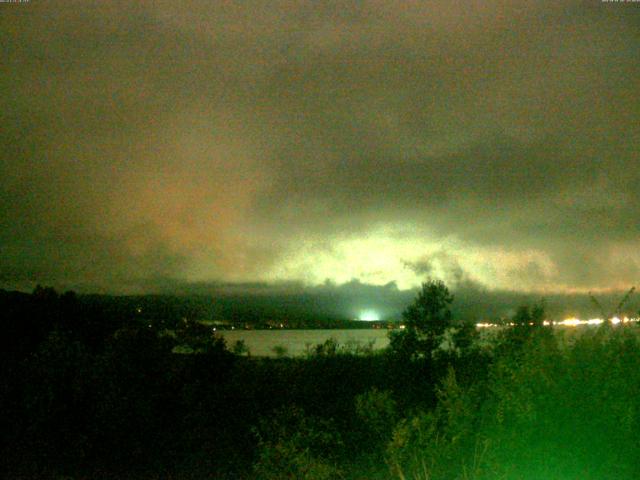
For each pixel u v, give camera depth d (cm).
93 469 1347
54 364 1420
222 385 1584
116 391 1411
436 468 710
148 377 1514
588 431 624
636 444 619
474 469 670
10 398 1390
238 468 1303
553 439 629
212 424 1485
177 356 1659
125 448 1383
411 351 1452
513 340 873
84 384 1398
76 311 2430
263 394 1564
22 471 1311
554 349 674
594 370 646
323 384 1530
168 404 1509
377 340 1758
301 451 1042
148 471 1334
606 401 627
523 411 633
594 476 618
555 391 638
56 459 1359
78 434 1352
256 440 1378
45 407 1348
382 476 1012
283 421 1142
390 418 917
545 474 627
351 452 1130
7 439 1385
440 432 750
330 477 1034
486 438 668
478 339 1362
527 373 655
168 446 1424
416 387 1378
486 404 702
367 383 1480
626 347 669
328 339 1692
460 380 969
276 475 1044
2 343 2033
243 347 1827
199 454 1384
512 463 636
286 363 1752
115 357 1496
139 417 1398
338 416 1335
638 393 634
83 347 1500
